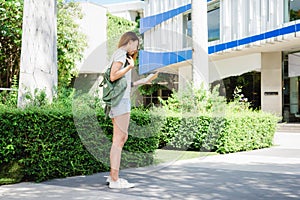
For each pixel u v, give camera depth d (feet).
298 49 54.75
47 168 16.83
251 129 29.53
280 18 49.11
